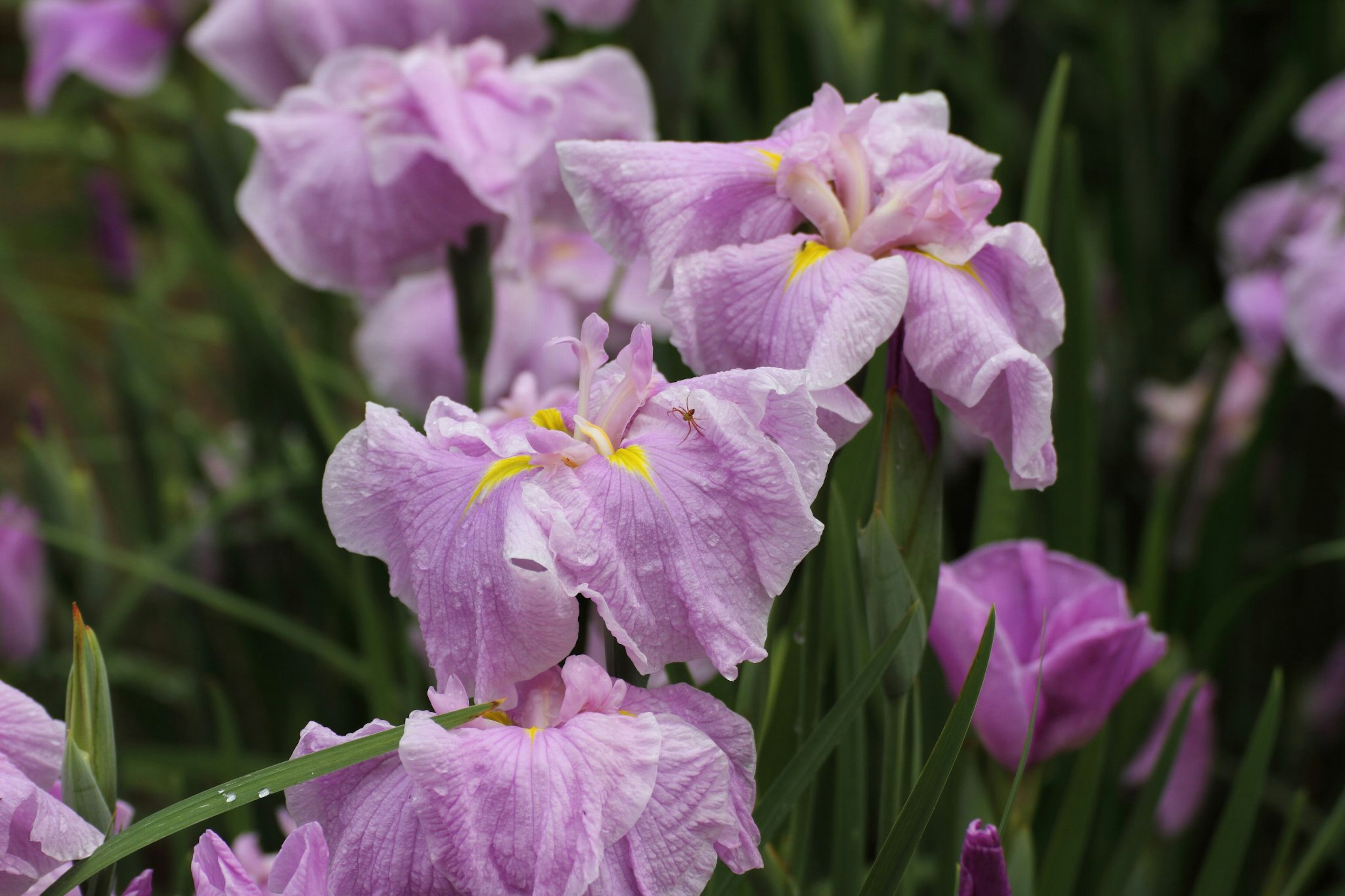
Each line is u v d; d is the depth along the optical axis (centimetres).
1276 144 266
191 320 275
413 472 110
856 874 121
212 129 235
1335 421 199
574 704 108
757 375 109
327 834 109
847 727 112
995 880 108
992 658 121
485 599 107
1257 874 185
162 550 183
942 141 118
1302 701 196
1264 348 199
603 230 115
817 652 118
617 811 105
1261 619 197
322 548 178
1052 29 239
